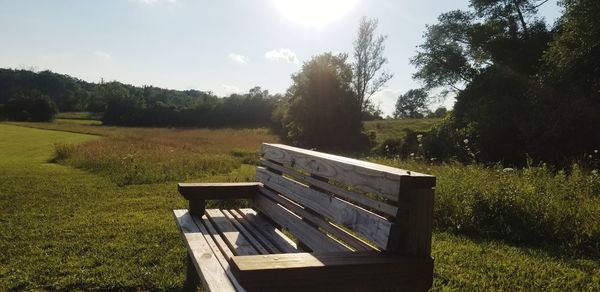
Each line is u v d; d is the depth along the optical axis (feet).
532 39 95.61
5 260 15.61
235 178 40.52
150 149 68.28
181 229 12.35
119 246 17.19
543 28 96.78
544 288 13.12
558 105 68.85
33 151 80.33
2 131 155.22
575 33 70.38
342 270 6.71
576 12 70.69
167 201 28.32
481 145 78.18
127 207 26.18
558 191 23.70
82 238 18.47
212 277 8.15
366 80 146.51
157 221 21.86
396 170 7.82
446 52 111.14
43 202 27.66
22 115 296.10
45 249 16.93
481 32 105.50
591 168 36.88
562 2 79.00
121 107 292.61
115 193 31.91
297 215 11.65
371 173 8.04
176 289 12.91
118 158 51.85
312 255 7.17
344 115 131.85
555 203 20.52
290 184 12.14
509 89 89.30
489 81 93.56
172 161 51.44
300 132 134.41
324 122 131.13
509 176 25.48
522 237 19.11
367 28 144.56
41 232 19.56
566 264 15.57
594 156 54.44
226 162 57.82
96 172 45.70
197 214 14.21
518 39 98.12
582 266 15.42
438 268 14.66
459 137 82.33
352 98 134.92
